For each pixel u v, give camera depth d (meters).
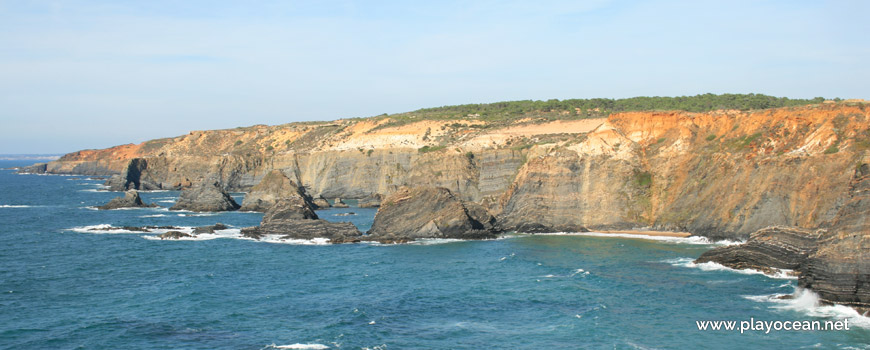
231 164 188.50
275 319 49.97
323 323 48.94
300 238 89.81
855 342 43.59
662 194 93.94
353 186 159.75
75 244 84.12
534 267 68.81
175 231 92.31
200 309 52.56
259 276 65.00
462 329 47.75
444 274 65.94
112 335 45.94
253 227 95.25
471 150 144.50
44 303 54.09
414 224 92.06
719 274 63.59
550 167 99.69
